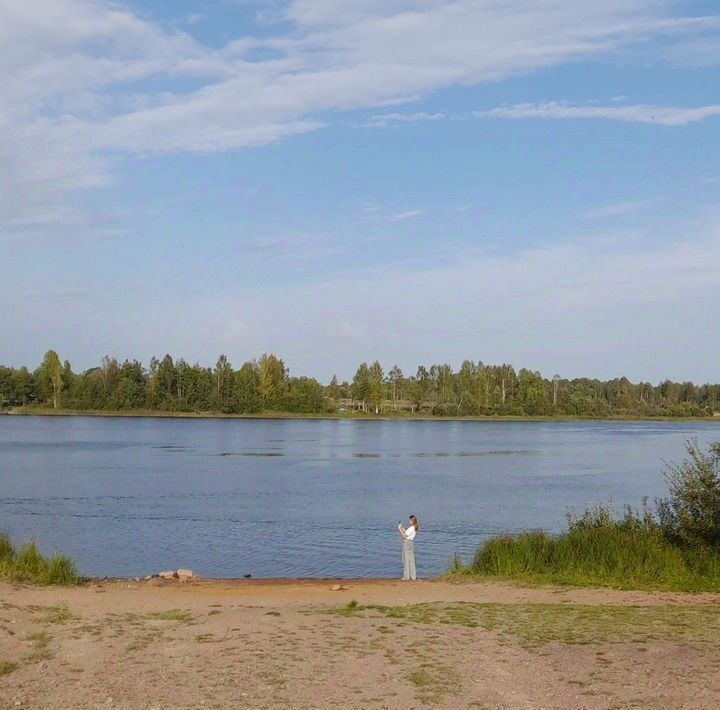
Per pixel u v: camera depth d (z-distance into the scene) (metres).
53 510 43.25
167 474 64.56
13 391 177.62
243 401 173.25
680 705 10.02
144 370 178.25
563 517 41.69
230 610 16.81
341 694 10.63
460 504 47.03
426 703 10.27
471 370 194.62
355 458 83.56
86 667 11.89
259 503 46.94
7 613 15.46
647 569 21.78
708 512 22.72
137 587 21.34
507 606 17.30
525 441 117.88
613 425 187.12
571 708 10.03
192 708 10.06
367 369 191.50
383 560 30.50
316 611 16.73
